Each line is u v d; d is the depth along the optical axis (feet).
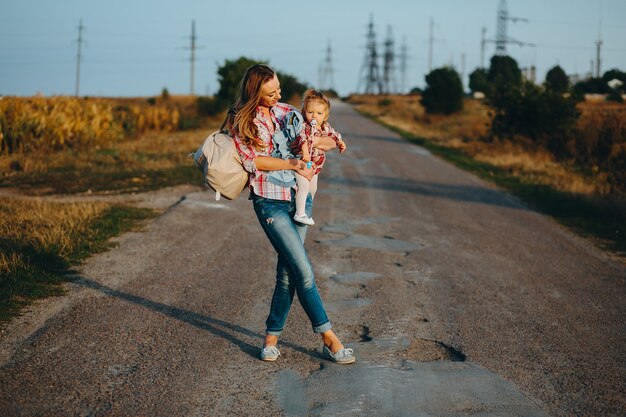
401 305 19.77
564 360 15.60
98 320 16.94
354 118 155.43
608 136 66.23
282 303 14.65
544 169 61.62
